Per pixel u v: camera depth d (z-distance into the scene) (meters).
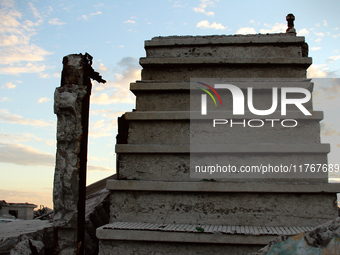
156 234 5.54
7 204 17.25
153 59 6.88
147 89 6.66
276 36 6.96
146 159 6.35
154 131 6.51
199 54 6.98
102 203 8.89
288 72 6.73
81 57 6.80
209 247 5.54
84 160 6.64
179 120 6.45
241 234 5.37
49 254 8.05
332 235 3.30
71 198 6.29
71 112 6.52
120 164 6.39
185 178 6.19
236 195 5.98
